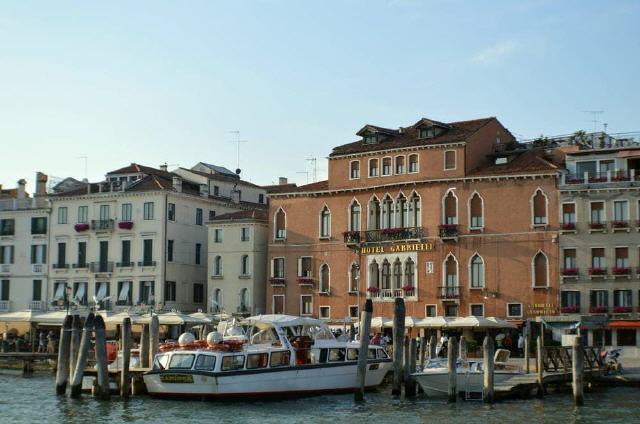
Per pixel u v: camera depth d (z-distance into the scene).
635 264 52.50
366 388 40.69
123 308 67.94
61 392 37.72
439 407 35.28
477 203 56.66
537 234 54.72
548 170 54.56
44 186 74.00
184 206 69.69
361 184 61.12
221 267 66.44
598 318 51.69
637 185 52.84
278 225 64.19
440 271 57.25
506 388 36.53
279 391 37.47
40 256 72.00
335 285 61.50
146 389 38.44
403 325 38.22
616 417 32.66
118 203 69.31
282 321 39.00
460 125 60.16
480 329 55.38
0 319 58.22
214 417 33.25
